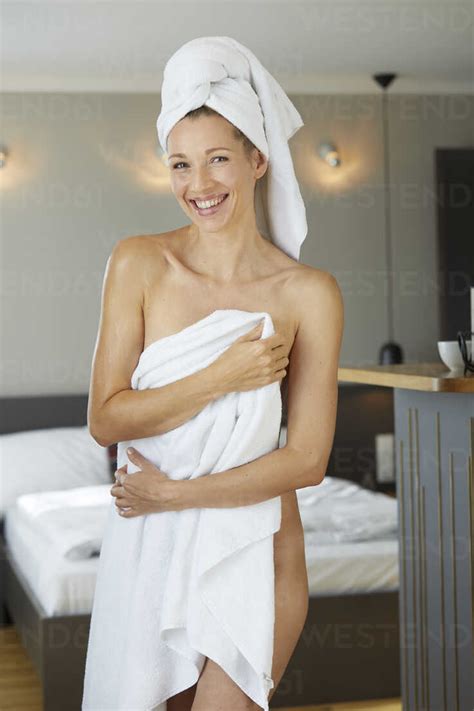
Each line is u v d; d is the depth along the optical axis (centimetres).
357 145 616
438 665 226
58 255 582
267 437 163
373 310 622
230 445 160
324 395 168
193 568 160
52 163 581
